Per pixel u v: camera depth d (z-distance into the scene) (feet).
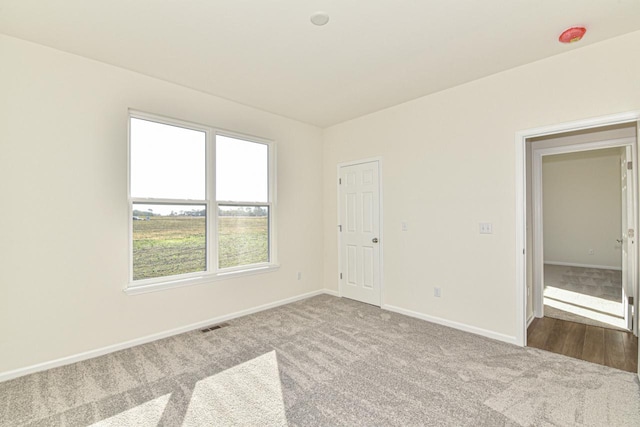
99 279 8.98
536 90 9.13
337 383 7.38
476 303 10.40
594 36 7.87
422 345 9.45
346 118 14.40
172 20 7.09
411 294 12.22
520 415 6.17
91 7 6.58
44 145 8.14
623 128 10.01
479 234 10.33
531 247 11.62
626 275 10.87
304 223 14.99
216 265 11.71
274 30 7.52
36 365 7.97
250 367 8.16
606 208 21.86
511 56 8.84
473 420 6.03
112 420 6.11
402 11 6.81
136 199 9.92
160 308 10.12
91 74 8.87
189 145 11.19
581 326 10.95
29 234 7.93
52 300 8.24
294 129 14.57
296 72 9.77
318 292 15.64
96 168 8.95
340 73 9.86
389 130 12.98
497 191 9.93
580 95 8.41
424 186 11.80
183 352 9.07
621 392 6.89
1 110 7.59
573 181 23.06
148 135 10.26
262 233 13.51
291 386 7.27
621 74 7.84
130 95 9.57
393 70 9.65
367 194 13.92
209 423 6.02
